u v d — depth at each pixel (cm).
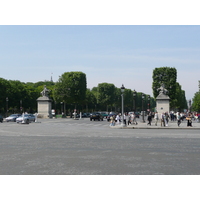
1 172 1117
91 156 1506
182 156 1507
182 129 4009
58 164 1280
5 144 2059
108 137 2644
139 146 1944
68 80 9750
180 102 11338
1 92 9519
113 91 13512
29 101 10931
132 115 5469
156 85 8538
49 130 3653
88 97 13162
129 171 1134
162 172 1116
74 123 5856
